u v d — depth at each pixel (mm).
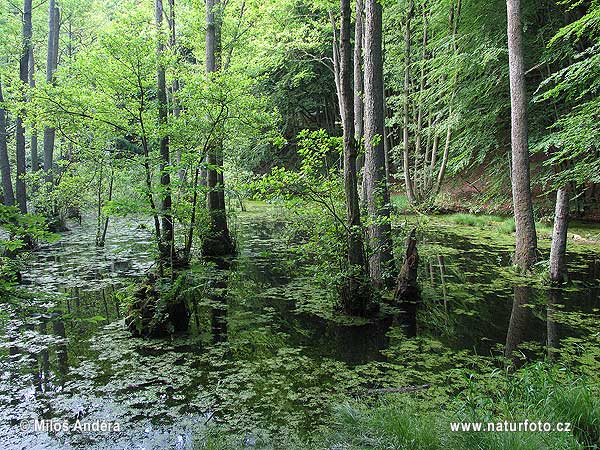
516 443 2920
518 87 8945
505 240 13141
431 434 3193
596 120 9438
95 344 5629
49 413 3984
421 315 6664
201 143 7777
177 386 4492
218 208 11266
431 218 17266
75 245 12969
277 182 6320
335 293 7133
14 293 3270
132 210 6215
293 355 5270
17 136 11703
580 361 4883
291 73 24328
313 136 6402
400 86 21203
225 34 13461
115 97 6785
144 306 6059
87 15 20141
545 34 15609
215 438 3559
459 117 16266
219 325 6324
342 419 3695
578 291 7680
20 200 11688
